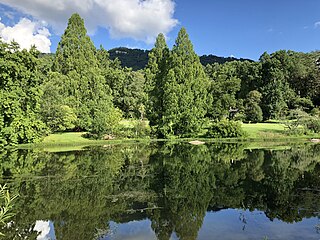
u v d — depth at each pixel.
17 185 17.58
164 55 55.94
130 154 31.06
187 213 12.75
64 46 66.12
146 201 14.52
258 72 80.38
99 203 14.21
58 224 11.50
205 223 11.51
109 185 17.69
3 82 33.06
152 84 52.97
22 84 35.31
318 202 14.12
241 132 48.09
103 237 10.27
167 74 49.09
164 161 26.64
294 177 19.75
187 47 50.81
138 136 47.19
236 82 67.06
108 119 44.97
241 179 19.27
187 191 16.33
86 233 10.62
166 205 13.92
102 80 54.41
